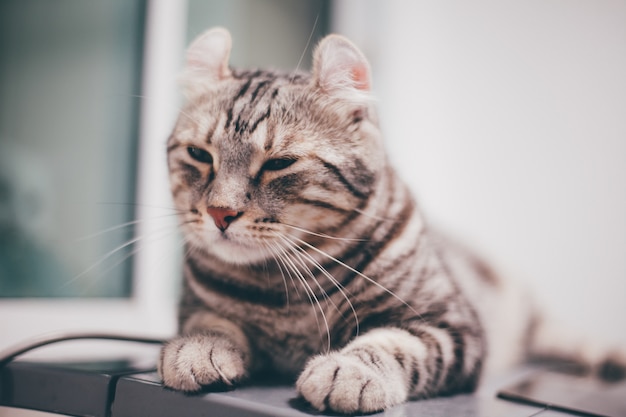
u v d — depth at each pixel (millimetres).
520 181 572
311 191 336
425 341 323
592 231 545
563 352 508
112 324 471
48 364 320
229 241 336
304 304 345
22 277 479
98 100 523
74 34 510
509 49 575
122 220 533
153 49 538
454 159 599
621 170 536
